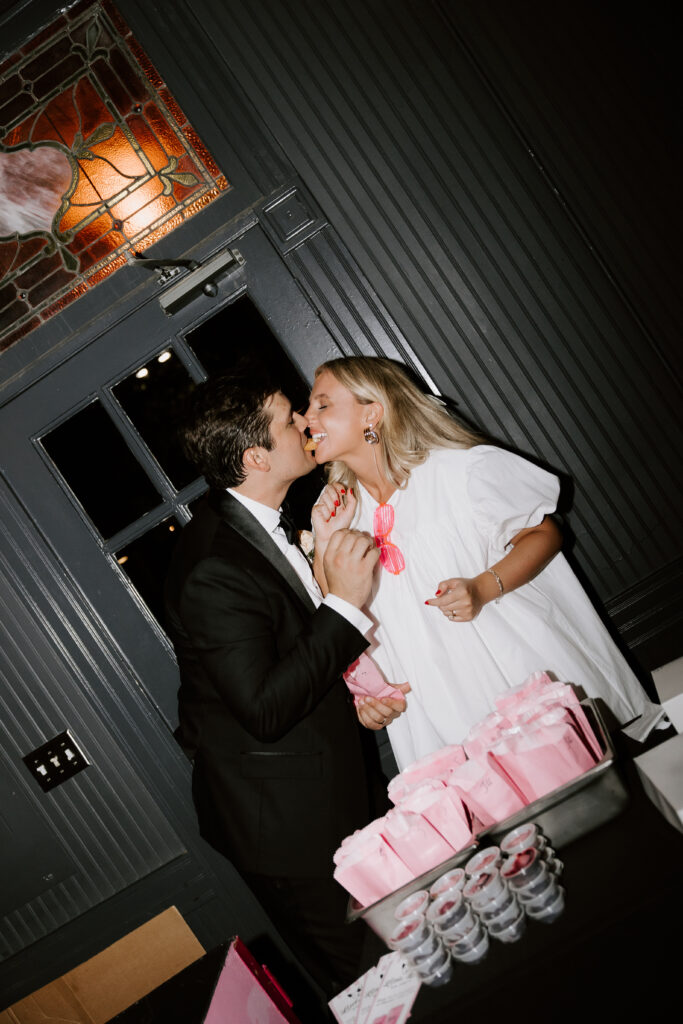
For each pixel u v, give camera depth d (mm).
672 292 2189
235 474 1797
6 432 2393
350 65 2199
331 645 1603
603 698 1759
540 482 1769
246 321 2311
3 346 2377
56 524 2400
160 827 2471
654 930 867
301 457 1843
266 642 1644
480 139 2191
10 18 2273
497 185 2195
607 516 2246
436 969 1000
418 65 2189
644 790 1090
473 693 1763
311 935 1723
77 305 2350
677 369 2205
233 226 2273
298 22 2201
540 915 980
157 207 2316
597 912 925
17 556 2402
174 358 2350
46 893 2479
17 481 2400
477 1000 927
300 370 2281
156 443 2377
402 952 1021
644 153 2168
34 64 2309
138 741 2428
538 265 2207
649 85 2154
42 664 2434
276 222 2252
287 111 2219
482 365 2234
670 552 2246
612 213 2186
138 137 2307
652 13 2139
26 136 2344
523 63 2176
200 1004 1133
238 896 2461
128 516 2396
